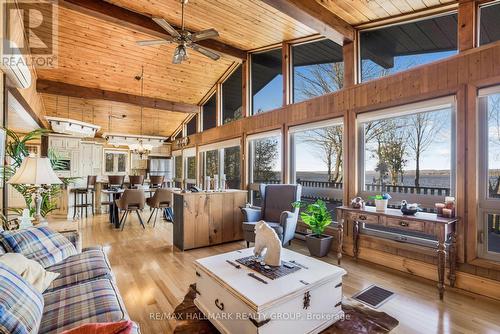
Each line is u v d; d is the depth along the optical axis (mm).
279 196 4117
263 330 1560
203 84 6793
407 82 3170
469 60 2699
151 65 5703
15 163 3266
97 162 8336
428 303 2404
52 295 1588
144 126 8906
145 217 6508
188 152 8383
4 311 1066
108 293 1621
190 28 4430
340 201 4016
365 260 3523
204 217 4160
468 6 2746
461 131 2723
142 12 3975
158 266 3266
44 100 6602
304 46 4664
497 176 2592
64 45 4797
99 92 6246
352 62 3752
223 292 1856
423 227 2617
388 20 3447
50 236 2225
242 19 4105
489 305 2381
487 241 2619
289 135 4707
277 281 1847
